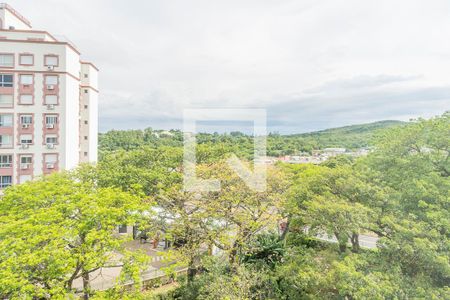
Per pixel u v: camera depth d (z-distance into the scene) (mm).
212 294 6109
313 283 5918
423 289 5445
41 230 4969
